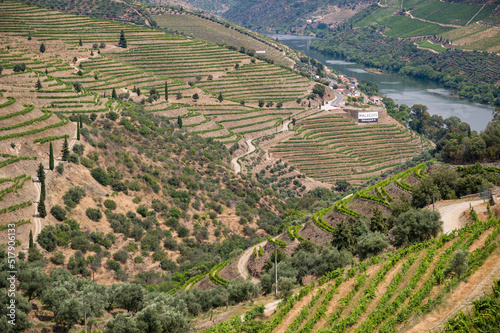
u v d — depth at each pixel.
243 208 195.25
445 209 117.81
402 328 64.06
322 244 118.69
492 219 90.62
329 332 68.31
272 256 123.00
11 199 134.00
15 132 162.75
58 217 139.38
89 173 165.88
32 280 100.50
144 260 147.12
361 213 137.12
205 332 82.31
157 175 189.12
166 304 97.19
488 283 68.19
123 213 160.12
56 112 199.50
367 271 88.62
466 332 56.78
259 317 85.38
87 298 96.00
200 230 171.25
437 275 73.19
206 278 134.00
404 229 102.50
